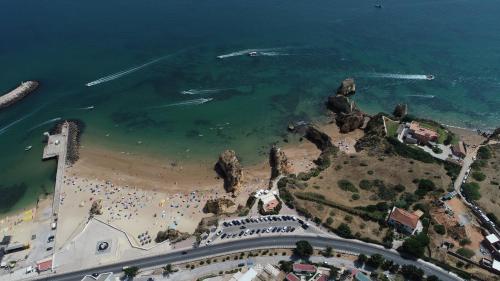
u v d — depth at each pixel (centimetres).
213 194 15875
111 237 13500
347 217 13425
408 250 11994
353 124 19250
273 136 19288
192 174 16938
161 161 17650
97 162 17488
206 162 17600
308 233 13038
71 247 13125
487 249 12200
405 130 17938
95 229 13838
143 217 14725
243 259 12356
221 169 17062
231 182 15888
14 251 13300
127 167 17275
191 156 17962
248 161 17612
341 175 15788
